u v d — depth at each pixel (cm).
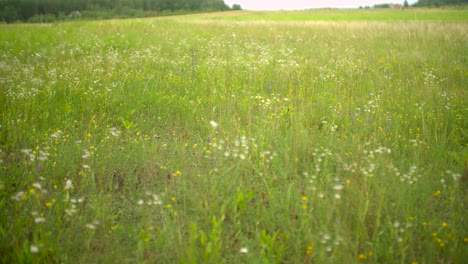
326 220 338
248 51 1106
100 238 330
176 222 349
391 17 3944
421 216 348
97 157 454
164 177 430
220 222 325
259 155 457
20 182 402
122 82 727
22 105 579
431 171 425
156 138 532
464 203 380
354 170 389
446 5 7656
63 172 417
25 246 298
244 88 720
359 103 654
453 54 1125
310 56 1101
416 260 307
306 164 440
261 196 382
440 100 641
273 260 302
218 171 418
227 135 519
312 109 601
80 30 1543
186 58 970
